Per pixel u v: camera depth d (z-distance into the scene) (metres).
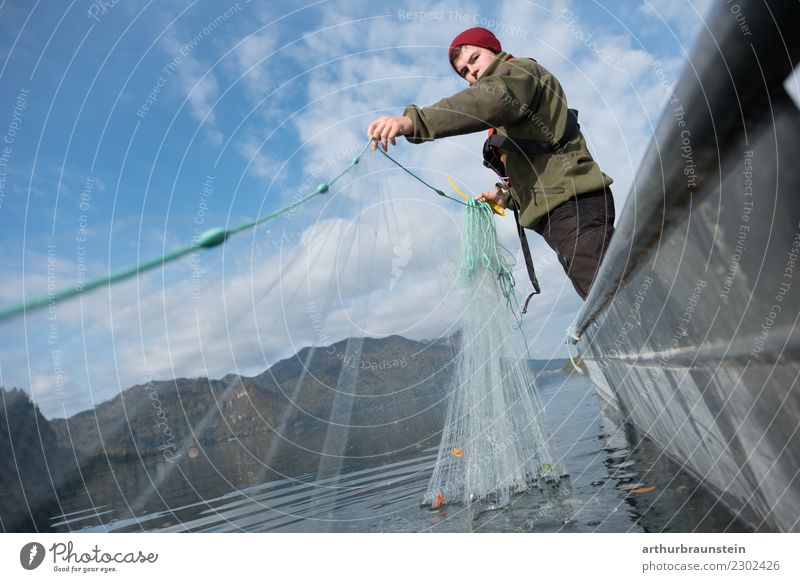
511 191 2.97
